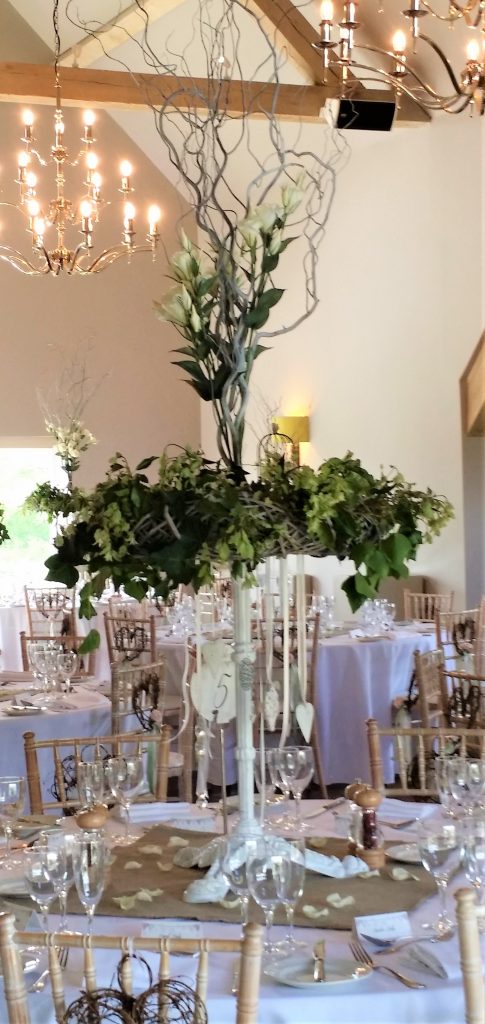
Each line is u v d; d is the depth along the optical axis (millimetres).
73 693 4371
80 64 9273
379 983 1627
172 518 1844
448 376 7629
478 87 3936
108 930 1879
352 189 8531
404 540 1918
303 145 8516
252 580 1938
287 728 2109
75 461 7449
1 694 4371
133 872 2145
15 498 9984
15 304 9812
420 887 2043
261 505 1847
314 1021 1560
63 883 1771
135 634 5824
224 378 2029
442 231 7625
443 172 7582
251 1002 1411
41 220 6652
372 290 8391
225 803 2199
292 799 2496
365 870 2133
